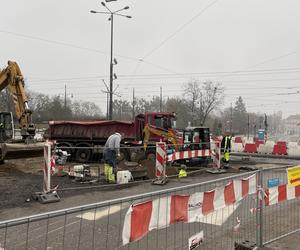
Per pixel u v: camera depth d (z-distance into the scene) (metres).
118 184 12.95
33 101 75.81
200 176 16.03
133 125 22.80
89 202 10.34
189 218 4.69
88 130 23.56
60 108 73.31
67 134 23.84
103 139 23.30
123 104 97.81
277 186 6.77
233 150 33.53
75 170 14.28
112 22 31.02
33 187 12.14
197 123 72.38
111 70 31.94
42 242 6.32
